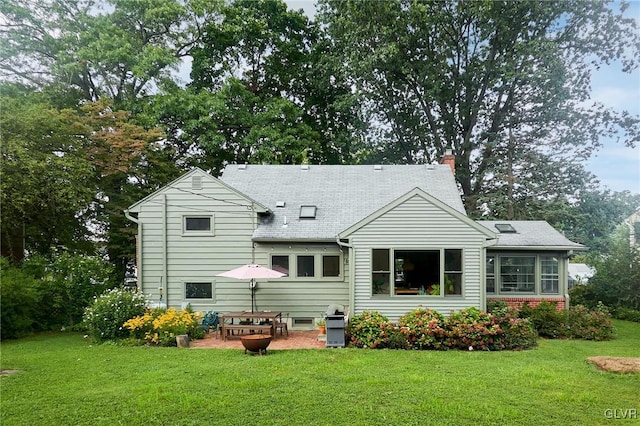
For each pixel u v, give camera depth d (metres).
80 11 24.39
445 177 18.91
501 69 25.61
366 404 7.64
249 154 27.88
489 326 12.82
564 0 25.53
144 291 16.25
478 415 7.14
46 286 16.11
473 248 13.95
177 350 12.21
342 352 11.86
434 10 26.92
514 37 26.84
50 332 15.77
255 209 16.16
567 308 16.02
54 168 16.83
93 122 20.23
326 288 15.87
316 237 15.52
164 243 16.23
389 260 14.12
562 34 27.05
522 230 17.89
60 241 19.73
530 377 9.27
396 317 13.98
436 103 28.69
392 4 25.80
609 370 9.81
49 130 17.92
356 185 18.48
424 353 11.79
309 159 30.36
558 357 11.48
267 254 16.06
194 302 16.14
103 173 19.91
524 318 14.97
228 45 28.38
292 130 27.27
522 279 16.73
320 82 29.12
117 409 7.46
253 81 30.73
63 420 7.02
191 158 26.64
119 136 20.05
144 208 16.34
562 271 16.56
